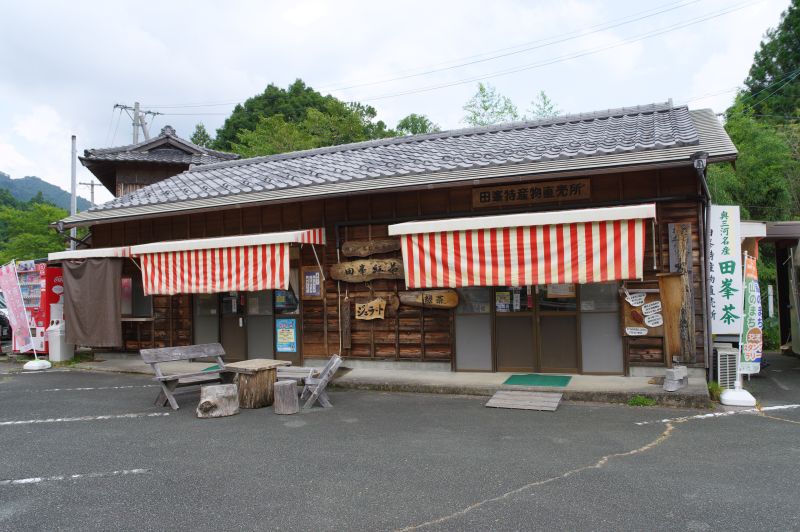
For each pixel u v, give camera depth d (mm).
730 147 7211
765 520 3596
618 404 6906
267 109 37781
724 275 7844
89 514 3984
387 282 9352
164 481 4621
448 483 4391
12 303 12242
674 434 5574
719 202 13992
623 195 7969
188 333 11195
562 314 8367
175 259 9625
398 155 11414
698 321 7609
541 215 7160
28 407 7672
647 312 7836
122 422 6719
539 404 6809
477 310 8820
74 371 10867
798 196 16812
